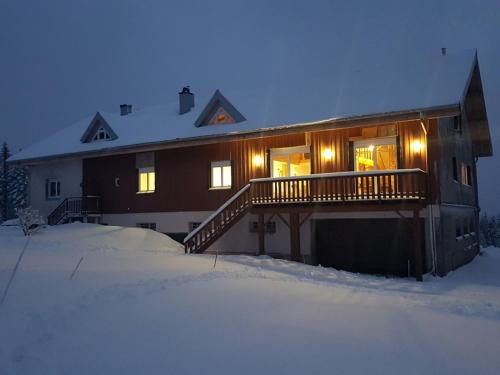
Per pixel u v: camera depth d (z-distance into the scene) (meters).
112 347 6.24
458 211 19.98
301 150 19.00
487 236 70.81
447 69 18.58
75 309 7.86
